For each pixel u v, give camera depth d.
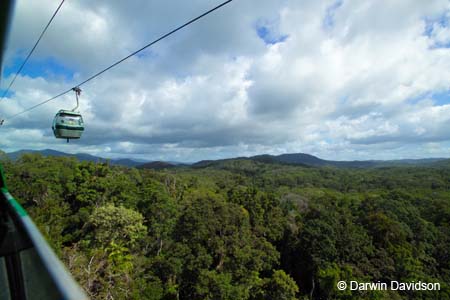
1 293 1.73
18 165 41.00
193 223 23.66
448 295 23.83
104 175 39.00
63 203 33.03
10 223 2.41
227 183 90.25
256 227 32.72
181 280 20.97
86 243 18.86
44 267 1.49
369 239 31.31
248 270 22.86
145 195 34.06
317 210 35.38
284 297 21.88
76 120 7.53
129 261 17.95
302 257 31.03
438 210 45.22
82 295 1.19
